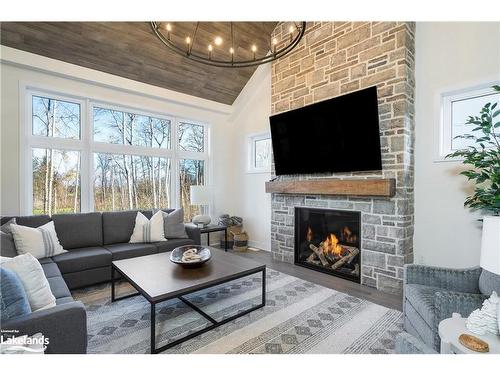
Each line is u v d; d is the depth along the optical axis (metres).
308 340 1.91
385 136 2.85
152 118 4.34
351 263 3.21
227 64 2.49
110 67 3.60
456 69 2.62
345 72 3.18
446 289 1.88
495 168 2.00
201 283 1.98
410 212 2.84
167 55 3.72
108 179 3.87
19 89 3.10
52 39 3.04
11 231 2.55
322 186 3.30
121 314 2.29
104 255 2.88
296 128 3.59
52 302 1.50
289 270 3.50
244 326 2.10
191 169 4.84
